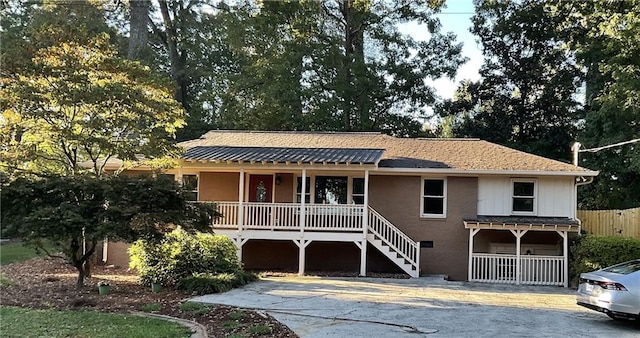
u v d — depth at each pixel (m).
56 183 12.84
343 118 34.59
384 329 9.85
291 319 10.54
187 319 10.55
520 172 19.25
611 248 16.16
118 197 12.98
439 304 12.84
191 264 14.80
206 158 18.94
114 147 14.35
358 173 20.23
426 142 23.30
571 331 10.09
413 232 20.16
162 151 15.44
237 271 15.76
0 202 12.45
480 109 37.28
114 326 9.68
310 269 20.67
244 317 10.49
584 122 32.75
